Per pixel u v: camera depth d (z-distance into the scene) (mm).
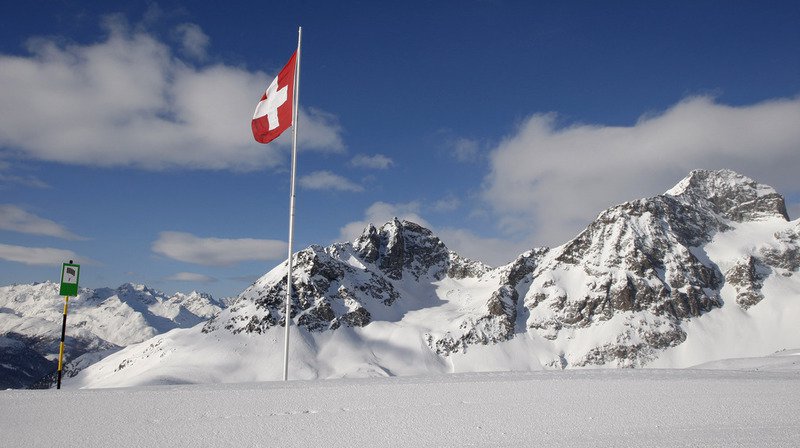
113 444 12359
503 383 19031
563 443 12141
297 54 31281
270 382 20500
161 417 14547
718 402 16109
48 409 15391
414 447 12062
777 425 13648
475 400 16500
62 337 25125
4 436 12961
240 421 14180
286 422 14094
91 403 16109
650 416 14562
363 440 12609
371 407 15633
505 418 14438
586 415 14703
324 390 17938
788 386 18391
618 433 12977
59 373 24781
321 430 13398
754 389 17906
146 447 12148
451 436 12859
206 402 16156
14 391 18328
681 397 16766
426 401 16359
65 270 25672
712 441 12180
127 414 14852
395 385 18781
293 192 30047
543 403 16078
